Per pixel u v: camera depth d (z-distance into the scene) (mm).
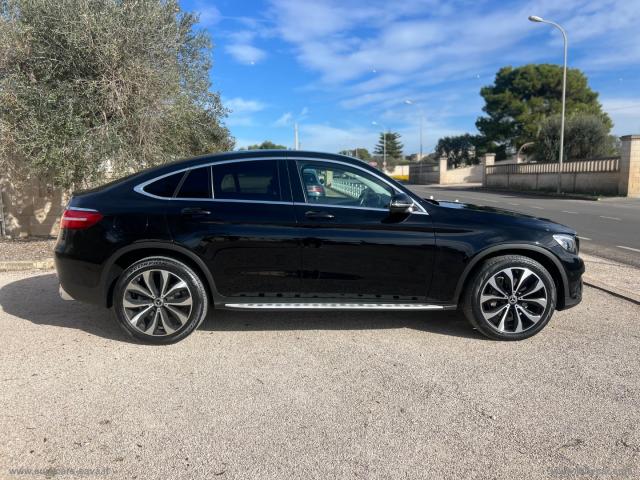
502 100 54375
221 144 12359
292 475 2625
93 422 3123
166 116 8984
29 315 5164
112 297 4434
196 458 2770
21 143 7992
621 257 8922
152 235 4254
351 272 4359
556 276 4547
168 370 3871
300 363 4000
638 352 4191
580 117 35156
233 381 3688
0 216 9445
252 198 4395
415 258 4359
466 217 4461
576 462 2730
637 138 24719
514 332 4434
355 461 2742
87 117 8273
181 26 9922
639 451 2824
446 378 3729
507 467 2691
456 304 4465
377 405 3340
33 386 3596
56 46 8055
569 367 3904
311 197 4422
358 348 4305
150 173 4488
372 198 4465
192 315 4352
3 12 8320
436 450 2842
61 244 4387
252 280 4359
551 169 32062
